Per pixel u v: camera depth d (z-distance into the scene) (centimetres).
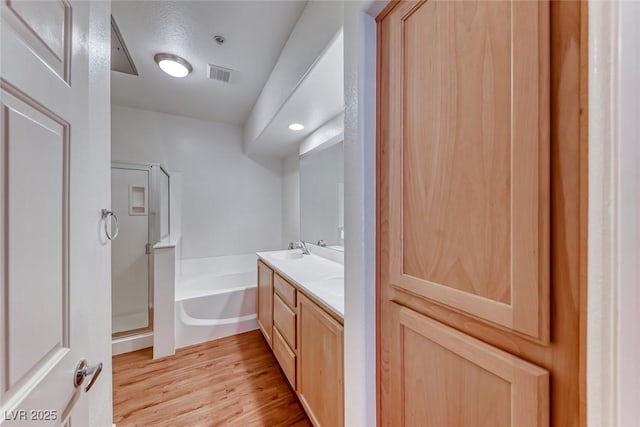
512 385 49
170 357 214
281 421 148
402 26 79
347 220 97
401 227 80
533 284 46
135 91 250
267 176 376
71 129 65
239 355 217
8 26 45
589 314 39
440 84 66
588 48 38
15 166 46
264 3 143
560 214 42
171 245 221
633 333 35
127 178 269
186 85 238
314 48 137
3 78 43
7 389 43
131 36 170
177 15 151
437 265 67
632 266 35
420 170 73
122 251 270
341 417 109
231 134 351
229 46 181
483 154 55
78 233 69
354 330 92
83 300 72
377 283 89
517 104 48
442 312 66
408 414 77
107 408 118
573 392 41
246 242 361
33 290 51
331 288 167
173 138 314
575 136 40
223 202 346
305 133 262
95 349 104
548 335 44
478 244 56
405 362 78
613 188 36
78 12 70
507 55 50
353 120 93
